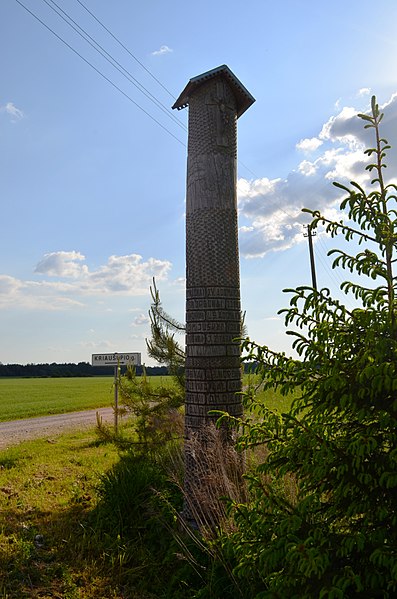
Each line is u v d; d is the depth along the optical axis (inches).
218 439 212.2
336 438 121.8
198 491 208.4
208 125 262.7
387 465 112.7
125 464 296.0
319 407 119.6
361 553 112.8
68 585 181.6
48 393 1535.4
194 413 246.7
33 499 284.2
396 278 122.9
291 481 175.8
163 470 292.8
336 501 117.3
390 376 106.8
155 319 345.4
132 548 212.5
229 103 268.4
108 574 193.5
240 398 248.8
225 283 253.6
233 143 268.8
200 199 258.2
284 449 120.8
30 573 189.5
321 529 115.9
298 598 106.5
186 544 207.0
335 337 120.0
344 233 129.6
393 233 121.0
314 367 123.2
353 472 111.4
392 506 112.7
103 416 872.3
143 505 240.8
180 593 179.9
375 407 115.3
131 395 349.4
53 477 341.7
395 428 114.1
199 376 247.4
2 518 245.6
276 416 132.1
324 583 106.3
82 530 233.0
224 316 251.1
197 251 255.9
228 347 249.6
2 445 531.2
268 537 119.0
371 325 117.6
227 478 195.9
